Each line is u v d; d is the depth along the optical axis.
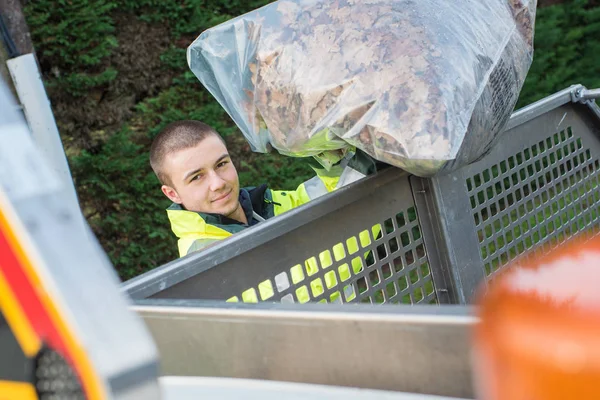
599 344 0.37
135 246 4.62
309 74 1.48
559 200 2.05
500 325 0.41
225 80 1.65
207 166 2.21
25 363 0.54
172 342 0.89
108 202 4.61
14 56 3.24
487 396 0.43
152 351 0.48
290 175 4.98
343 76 1.44
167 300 0.91
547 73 5.70
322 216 1.46
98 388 0.48
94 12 4.56
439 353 0.71
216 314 0.84
